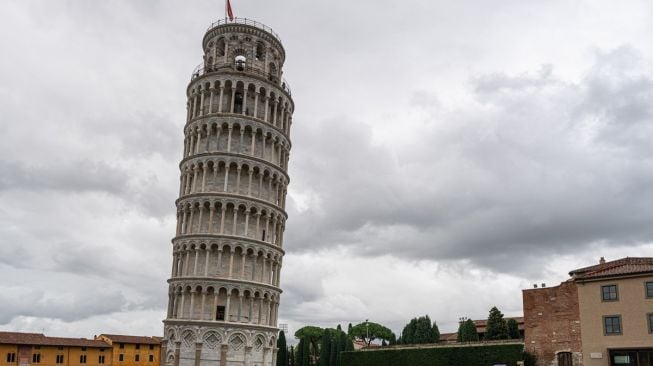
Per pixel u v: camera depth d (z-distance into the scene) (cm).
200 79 8388
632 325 6162
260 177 8044
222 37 8706
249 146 8100
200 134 8106
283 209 8394
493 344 7550
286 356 12038
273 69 8862
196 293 7419
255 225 7838
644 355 6038
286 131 8781
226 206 7706
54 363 12312
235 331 7269
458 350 7944
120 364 13575
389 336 17100
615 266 6819
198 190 7919
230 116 8038
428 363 8275
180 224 7938
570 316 6825
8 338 11731
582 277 6612
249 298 7531
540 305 7131
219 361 7150
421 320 12769
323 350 12781
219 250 7512
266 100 8350
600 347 6344
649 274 6144
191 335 7231
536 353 7038
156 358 14288
